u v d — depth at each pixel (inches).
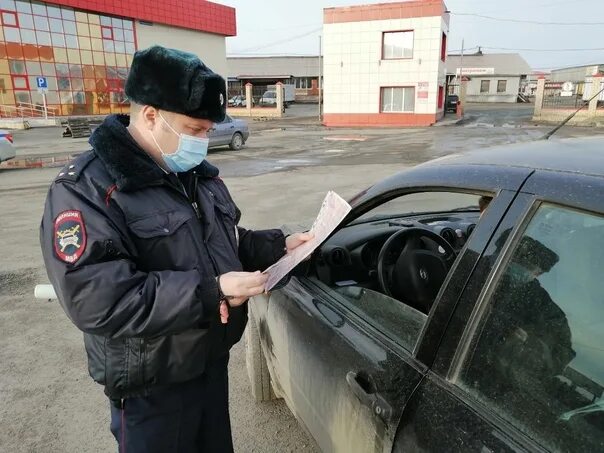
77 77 1233.4
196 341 55.1
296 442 99.2
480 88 2262.6
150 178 52.2
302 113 1609.3
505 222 47.6
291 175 436.8
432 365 50.6
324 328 69.4
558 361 41.8
